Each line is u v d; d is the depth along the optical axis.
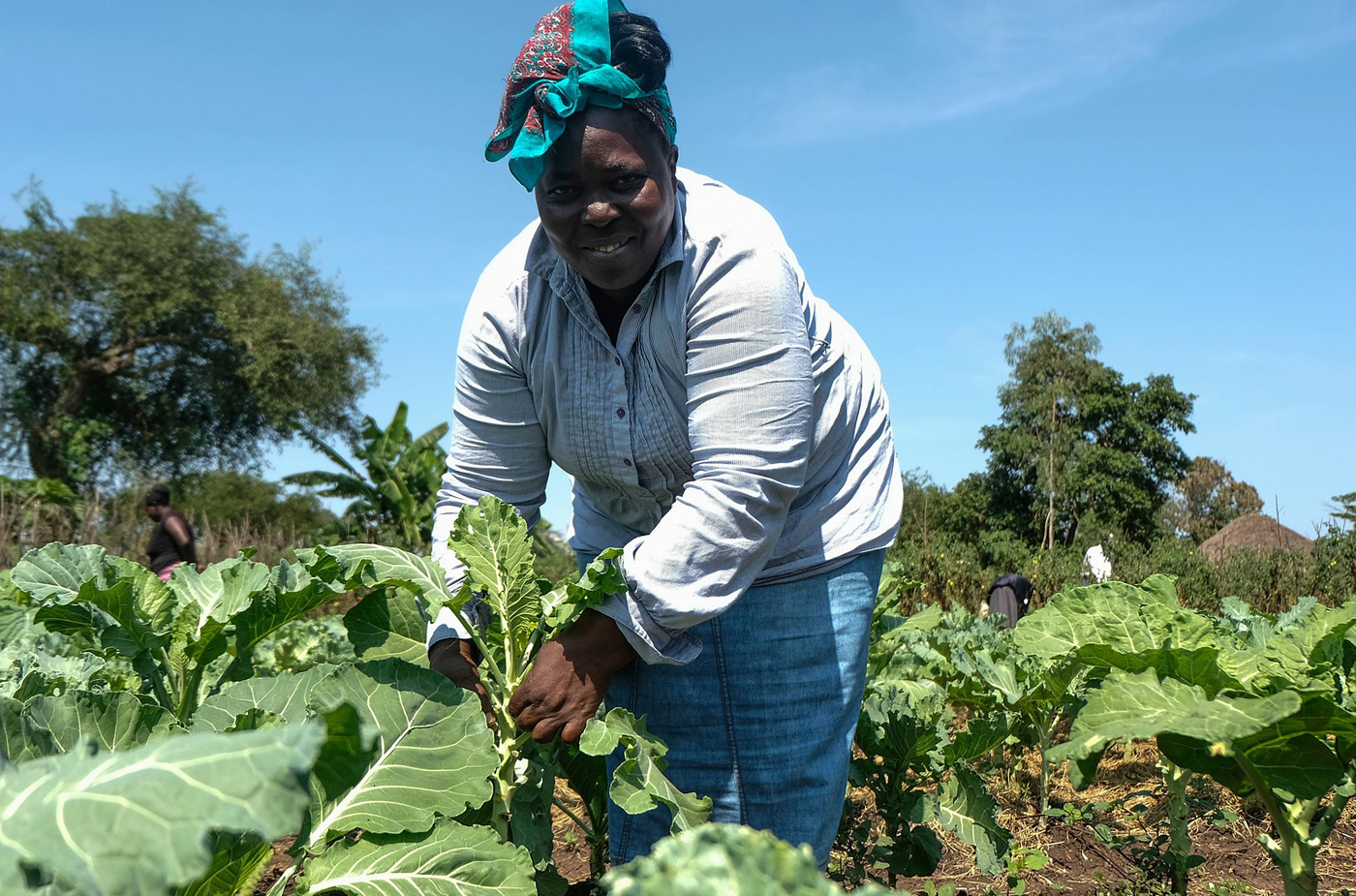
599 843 2.54
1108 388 38.78
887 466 2.24
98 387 28.78
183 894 1.39
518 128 1.80
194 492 29.48
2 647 2.89
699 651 1.89
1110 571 12.24
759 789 2.05
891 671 4.04
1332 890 2.80
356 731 1.35
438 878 1.51
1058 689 3.42
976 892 2.90
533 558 1.89
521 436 2.19
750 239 1.85
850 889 2.69
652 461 2.04
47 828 0.83
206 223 29.78
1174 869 2.74
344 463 17.62
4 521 11.43
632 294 1.96
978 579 11.81
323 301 30.72
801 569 2.05
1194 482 35.34
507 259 2.12
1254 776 1.81
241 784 0.88
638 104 1.75
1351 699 1.79
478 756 1.63
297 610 2.13
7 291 26.19
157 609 2.21
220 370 29.89
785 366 1.83
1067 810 3.55
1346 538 11.16
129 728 1.54
